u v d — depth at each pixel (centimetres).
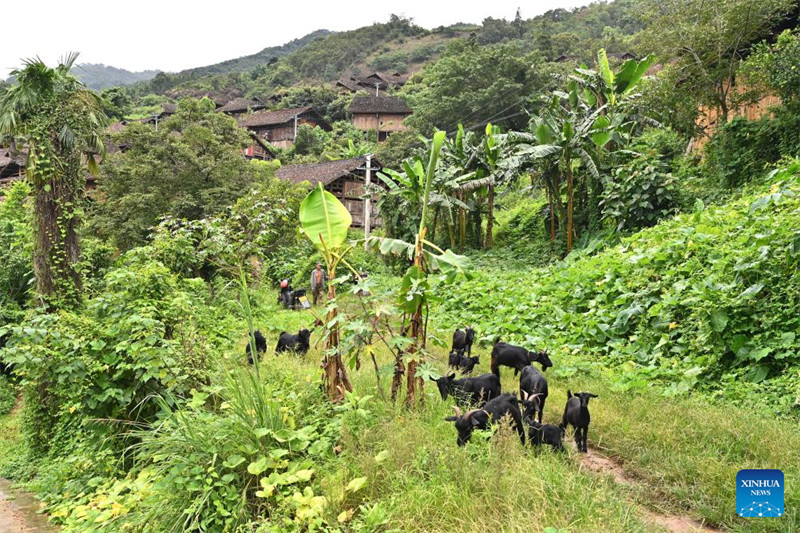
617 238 1739
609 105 2111
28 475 863
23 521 661
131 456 707
